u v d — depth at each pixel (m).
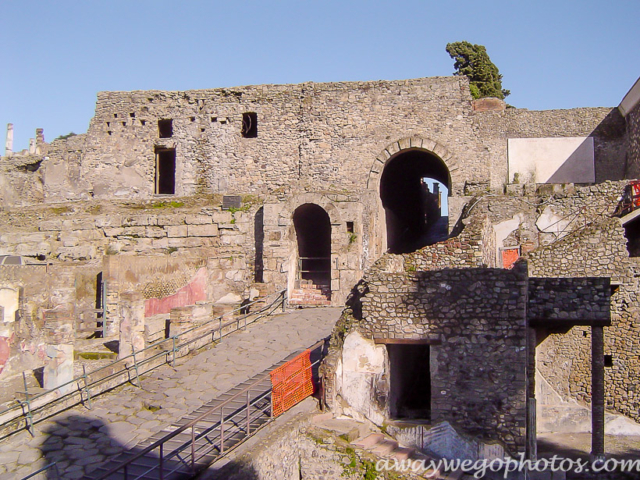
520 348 11.77
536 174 23.38
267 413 11.49
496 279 12.00
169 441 10.68
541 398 16.52
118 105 27.12
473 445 11.70
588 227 17.11
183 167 26.34
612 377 16.58
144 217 22.91
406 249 27.52
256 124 27.48
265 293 20.03
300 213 21.72
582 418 16.25
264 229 21.00
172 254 22.38
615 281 16.67
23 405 11.96
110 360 15.34
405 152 25.22
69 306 18.02
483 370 11.90
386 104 24.59
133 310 15.55
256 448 10.11
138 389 13.17
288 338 15.97
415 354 15.20
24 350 17.95
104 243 23.05
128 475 9.48
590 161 23.19
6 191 32.41
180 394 12.78
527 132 23.64
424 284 12.35
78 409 12.27
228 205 22.77
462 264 14.59
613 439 15.88
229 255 22.16
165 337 17.86
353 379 12.45
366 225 21.59
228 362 14.45
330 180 24.69
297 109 25.47
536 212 20.03
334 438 11.17
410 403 14.18
